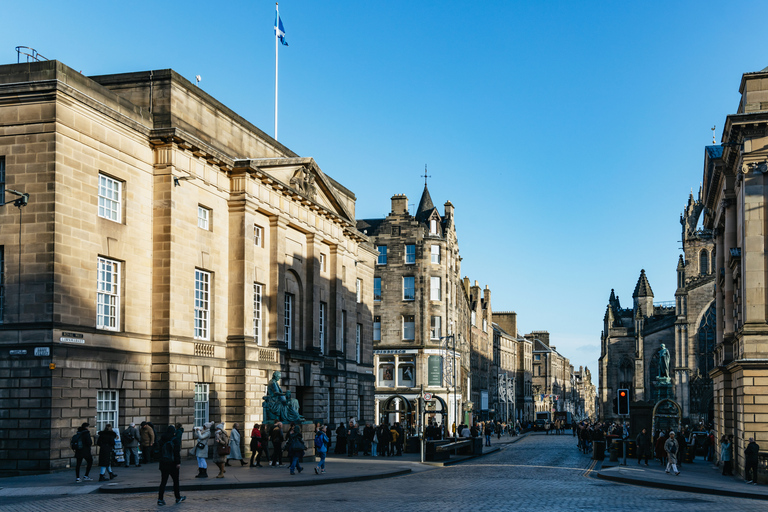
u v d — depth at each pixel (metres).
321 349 49.75
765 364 32.28
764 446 31.92
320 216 49.25
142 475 26.95
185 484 24.67
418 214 83.88
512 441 74.62
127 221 32.72
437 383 78.56
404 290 79.81
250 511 18.88
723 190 39.94
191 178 35.78
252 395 38.66
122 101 33.06
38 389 27.95
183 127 36.38
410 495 23.25
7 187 29.05
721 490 26.17
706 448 47.38
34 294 28.41
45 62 29.53
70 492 22.52
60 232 28.77
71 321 29.16
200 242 36.78
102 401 31.02
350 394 56.28
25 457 27.73
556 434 103.12
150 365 33.78
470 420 92.19
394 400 78.12
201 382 36.31
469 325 99.38
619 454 46.34
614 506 20.95
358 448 46.28
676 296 95.62
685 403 93.38
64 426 28.42
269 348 41.00
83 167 30.22
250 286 39.47
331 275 52.12
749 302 33.22
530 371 156.25
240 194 39.41
